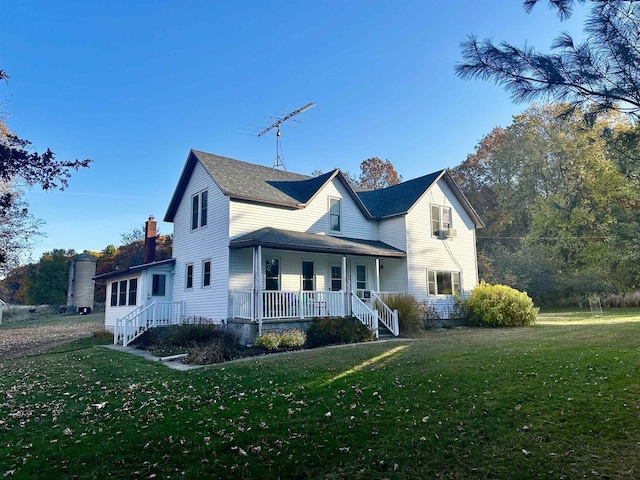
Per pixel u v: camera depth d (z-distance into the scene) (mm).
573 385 6801
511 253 34344
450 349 11000
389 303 17000
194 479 4348
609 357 8539
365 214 20922
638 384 6598
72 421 6430
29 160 6051
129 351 14219
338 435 5309
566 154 30828
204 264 17609
